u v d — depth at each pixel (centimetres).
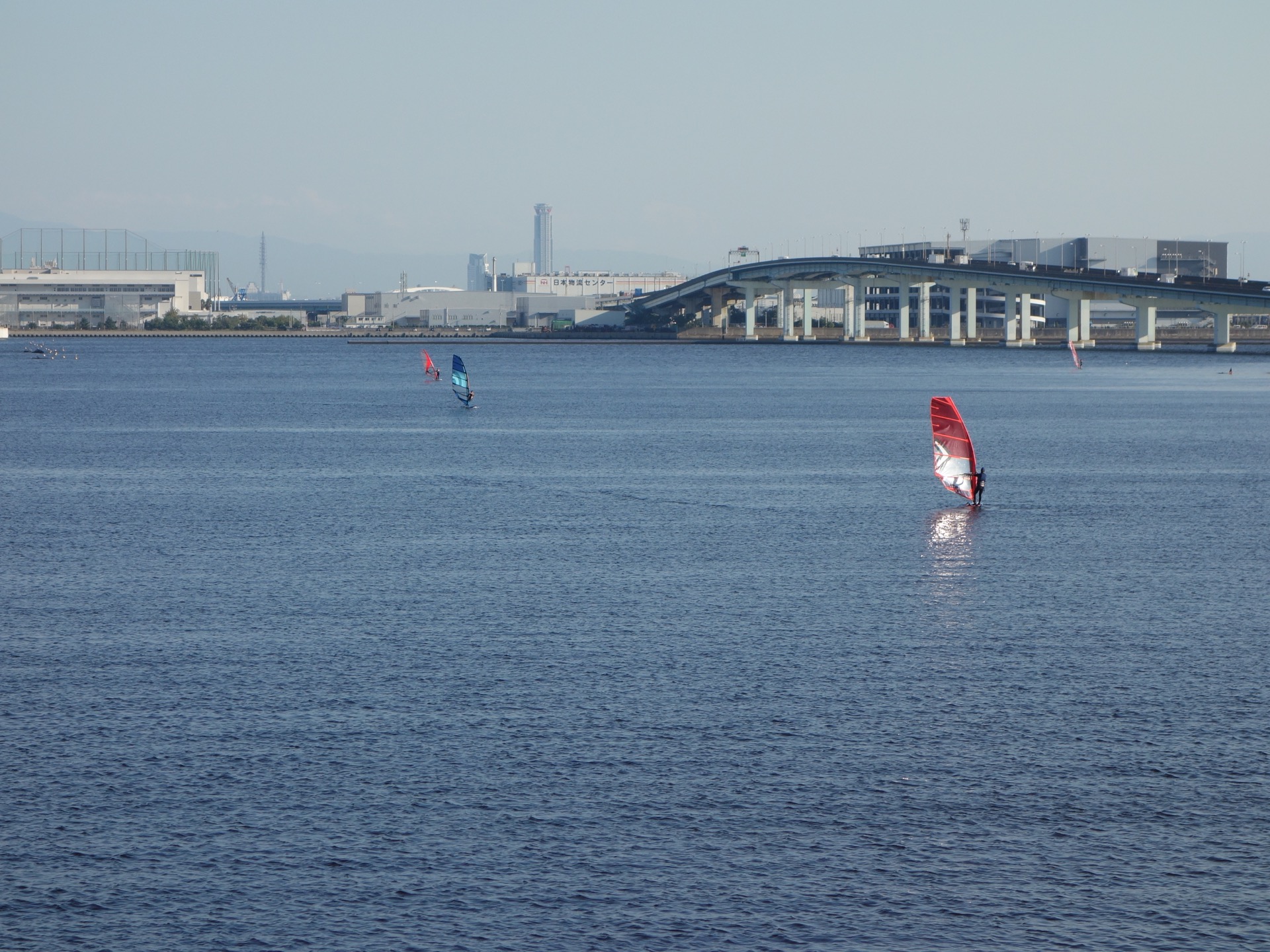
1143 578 11350
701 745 6775
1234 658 8544
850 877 5359
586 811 5944
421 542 13212
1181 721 7200
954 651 8731
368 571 11650
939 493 17075
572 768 6456
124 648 8788
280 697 7612
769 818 5875
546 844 5625
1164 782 6294
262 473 19438
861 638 9081
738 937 4938
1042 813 5950
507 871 5403
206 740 6850
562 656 8544
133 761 6550
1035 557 12400
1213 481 18450
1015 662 8419
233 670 8219
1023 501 16325
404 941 4903
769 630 9325
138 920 5034
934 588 10875
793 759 6581
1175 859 5516
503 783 6253
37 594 10612
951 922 5038
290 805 6000
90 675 8094
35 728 7062
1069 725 7119
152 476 19050
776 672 8156
